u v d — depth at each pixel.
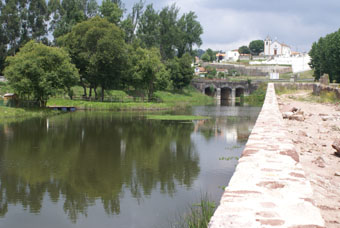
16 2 95.88
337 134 16.41
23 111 46.56
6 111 44.66
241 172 6.41
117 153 23.34
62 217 12.62
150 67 76.00
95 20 68.94
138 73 76.94
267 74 158.50
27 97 57.19
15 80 47.69
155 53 80.12
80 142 27.30
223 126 38.47
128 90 87.62
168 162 20.80
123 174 18.11
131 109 63.72
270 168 6.72
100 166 19.81
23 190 15.58
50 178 17.41
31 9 97.50
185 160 21.27
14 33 92.69
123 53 66.94
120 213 12.85
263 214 4.30
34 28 98.00
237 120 45.03
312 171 8.73
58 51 51.47
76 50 65.44
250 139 10.37
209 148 25.25
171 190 15.33
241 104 85.56
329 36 103.75
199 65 175.62
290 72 158.00
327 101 43.12
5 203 14.00
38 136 29.66
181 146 26.05
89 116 48.41
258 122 15.66
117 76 68.81
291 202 4.74
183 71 102.69
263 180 5.86
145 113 55.69
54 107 57.59
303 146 12.55
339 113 28.03
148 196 14.60
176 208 13.04
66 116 47.62
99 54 62.69
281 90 80.31
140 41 97.56
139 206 13.43
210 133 32.94
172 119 45.94
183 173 18.19
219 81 118.06
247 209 4.48
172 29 108.75
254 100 101.94
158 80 79.94
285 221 4.07
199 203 13.36
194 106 76.06
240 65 168.12
